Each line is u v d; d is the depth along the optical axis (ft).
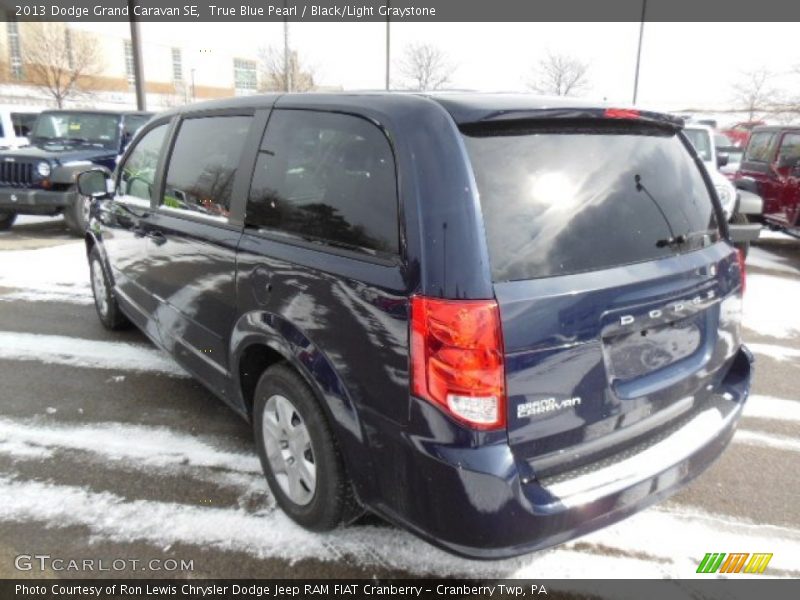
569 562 8.66
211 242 10.03
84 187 15.08
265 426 9.28
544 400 6.74
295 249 8.29
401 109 7.36
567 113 7.36
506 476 6.48
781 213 31.48
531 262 6.73
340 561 8.54
